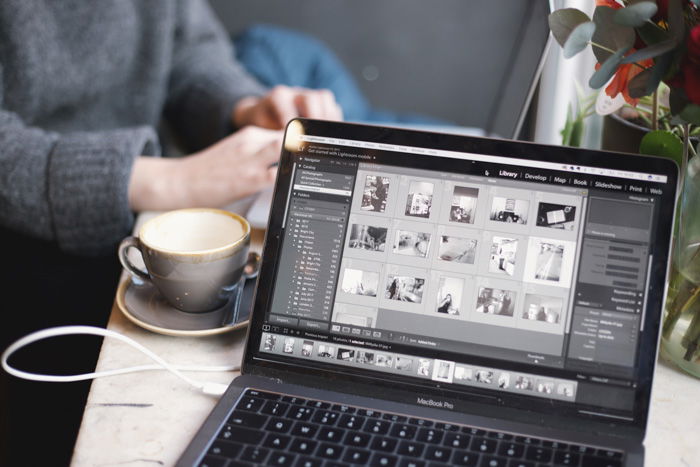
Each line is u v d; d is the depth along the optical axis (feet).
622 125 2.41
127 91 4.60
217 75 4.75
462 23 7.47
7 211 3.34
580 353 2.04
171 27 4.63
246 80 4.78
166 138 4.87
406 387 2.10
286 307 2.19
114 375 2.17
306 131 2.27
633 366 2.02
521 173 2.15
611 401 2.01
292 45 6.21
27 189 3.30
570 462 1.88
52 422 3.99
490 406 2.06
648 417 1.98
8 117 3.61
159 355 2.27
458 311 2.12
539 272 2.10
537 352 2.06
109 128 4.60
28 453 3.96
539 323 2.08
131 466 1.86
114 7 4.25
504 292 2.11
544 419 2.02
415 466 1.84
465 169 2.19
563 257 2.09
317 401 2.05
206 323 2.39
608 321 2.05
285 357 2.17
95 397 2.08
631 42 1.97
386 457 1.87
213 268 2.30
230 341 2.36
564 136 2.68
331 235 2.21
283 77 6.04
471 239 2.15
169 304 2.48
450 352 2.10
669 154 2.18
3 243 3.81
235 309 2.44
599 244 2.08
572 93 2.64
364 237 2.20
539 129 2.71
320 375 2.14
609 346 2.03
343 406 2.04
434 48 7.58
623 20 1.83
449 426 1.99
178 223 2.49
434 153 2.21
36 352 3.98
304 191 2.24
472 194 2.17
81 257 3.85
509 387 2.06
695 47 1.81
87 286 3.92
